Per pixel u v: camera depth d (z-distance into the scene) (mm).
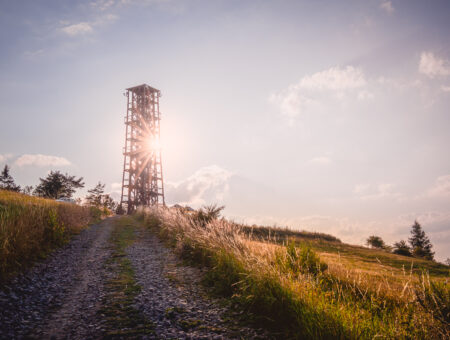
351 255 15969
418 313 3506
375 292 4980
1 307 4570
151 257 9719
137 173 62781
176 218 14180
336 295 4836
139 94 67062
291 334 3861
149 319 4445
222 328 4137
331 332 3455
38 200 17094
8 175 50031
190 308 4969
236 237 8156
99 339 3736
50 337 3754
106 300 5324
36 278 6457
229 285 5855
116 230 17453
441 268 11898
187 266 8359
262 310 4609
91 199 40281
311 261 6555
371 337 3305
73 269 7727
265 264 5492
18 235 7742
